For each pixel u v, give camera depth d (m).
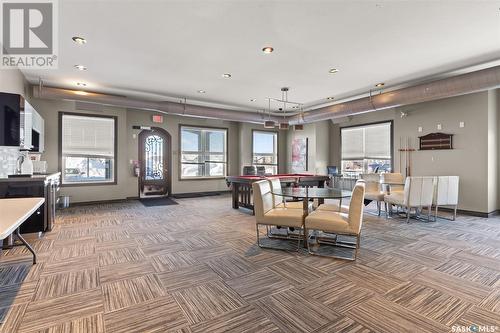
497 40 3.48
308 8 2.75
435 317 1.98
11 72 4.14
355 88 5.76
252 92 6.11
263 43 3.58
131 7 2.72
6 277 2.62
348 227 3.12
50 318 1.95
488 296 2.29
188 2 2.64
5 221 1.67
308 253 3.32
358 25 3.10
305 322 1.92
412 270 2.82
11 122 3.44
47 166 6.16
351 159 8.63
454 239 3.91
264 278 2.63
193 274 2.72
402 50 3.81
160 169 8.24
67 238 3.90
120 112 7.14
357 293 2.34
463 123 5.65
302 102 7.18
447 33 3.29
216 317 1.98
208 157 9.14
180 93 6.20
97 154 6.86
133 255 3.24
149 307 2.11
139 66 4.41
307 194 3.56
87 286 2.45
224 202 7.28
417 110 6.40
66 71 4.64
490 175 5.39
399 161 6.75
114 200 7.07
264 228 4.53
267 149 9.99
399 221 5.05
